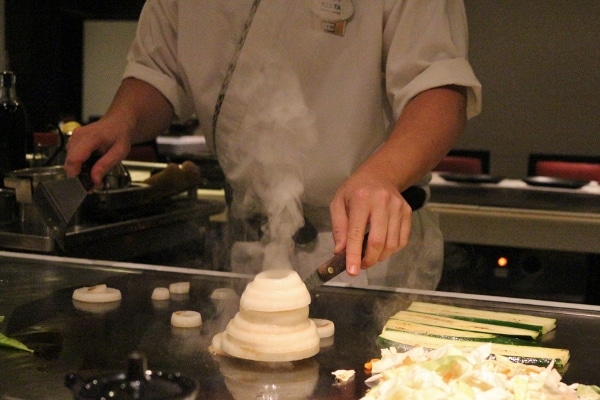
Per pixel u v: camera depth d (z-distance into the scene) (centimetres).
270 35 142
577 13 374
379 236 98
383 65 142
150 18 164
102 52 438
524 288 221
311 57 140
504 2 382
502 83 388
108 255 161
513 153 391
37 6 382
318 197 145
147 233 173
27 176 162
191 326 103
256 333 90
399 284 151
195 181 194
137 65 163
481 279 224
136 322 105
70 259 134
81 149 141
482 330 100
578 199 233
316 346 93
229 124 149
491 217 220
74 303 113
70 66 426
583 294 218
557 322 106
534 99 385
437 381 75
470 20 388
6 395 80
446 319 105
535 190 250
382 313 111
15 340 95
